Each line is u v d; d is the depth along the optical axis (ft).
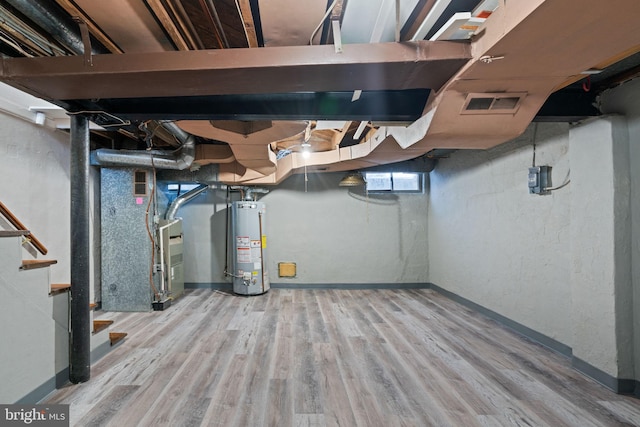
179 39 4.96
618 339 6.39
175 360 7.99
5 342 5.49
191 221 16.28
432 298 14.30
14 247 5.70
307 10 4.43
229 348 8.73
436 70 4.77
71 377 6.84
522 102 5.34
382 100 6.60
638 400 6.15
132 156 11.89
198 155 12.53
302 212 16.46
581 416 5.71
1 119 8.09
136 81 5.04
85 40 4.61
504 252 10.39
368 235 16.38
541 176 8.54
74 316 6.91
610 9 3.24
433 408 6.00
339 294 15.12
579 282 7.24
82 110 6.48
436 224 15.58
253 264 14.76
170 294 13.38
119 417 5.72
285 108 6.58
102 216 12.57
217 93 5.58
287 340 9.30
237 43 6.10
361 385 6.82
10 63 4.76
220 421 5.63
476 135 6.10
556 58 4.27
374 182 16.58
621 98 6.49
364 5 4.56
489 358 8.07
